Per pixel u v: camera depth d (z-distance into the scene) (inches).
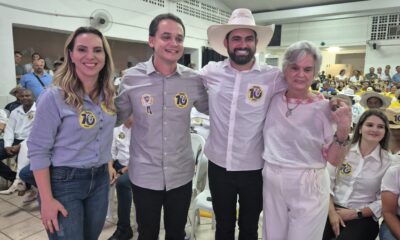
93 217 54.8
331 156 55.4
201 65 404.2
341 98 55.3
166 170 60.9
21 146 119.5
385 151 70.9
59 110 48.1
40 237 93.7
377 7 380.5
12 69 199.8
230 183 62.4
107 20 252.4
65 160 49.6
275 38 494.9
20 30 273.6
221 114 61.1
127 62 386.6
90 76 50.4
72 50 49.4
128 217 91.6
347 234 67.3
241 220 65.9
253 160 60.5
